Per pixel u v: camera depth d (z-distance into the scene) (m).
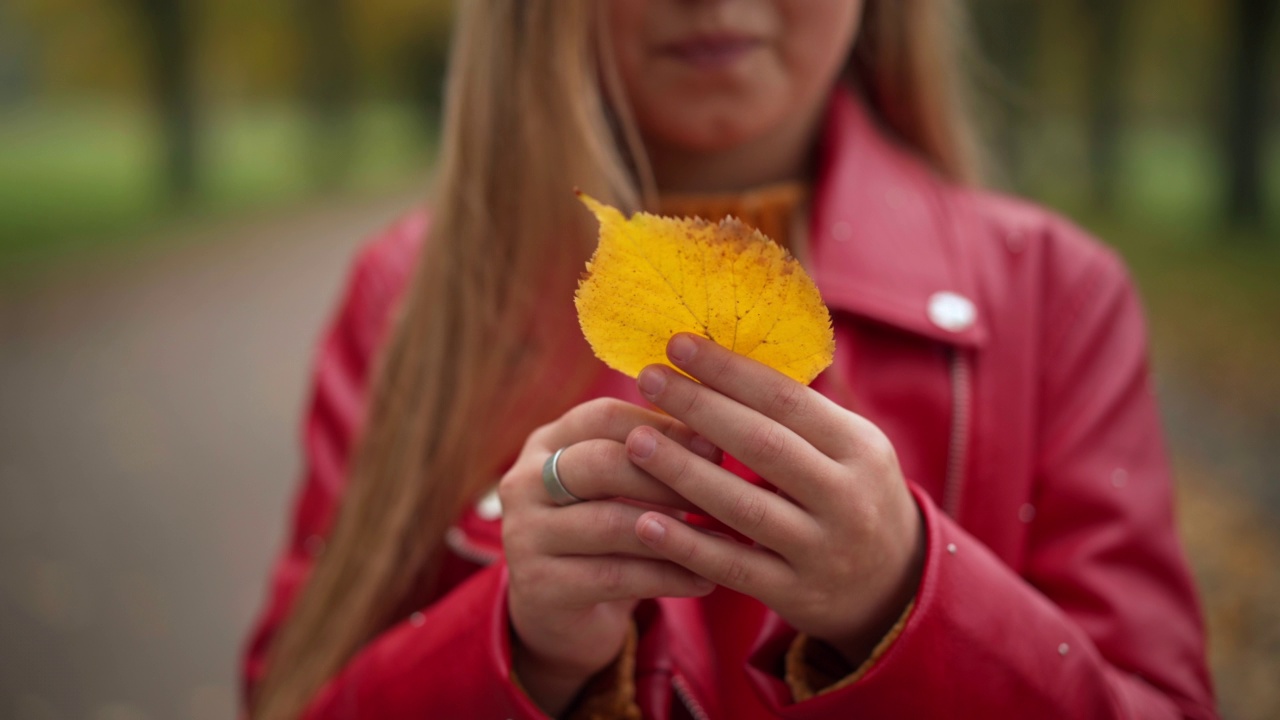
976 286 0.54
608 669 0.44
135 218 7.36
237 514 2.04
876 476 0.36
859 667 0.41
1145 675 0.48
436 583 0.53
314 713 0.48
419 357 0.54
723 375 0.33
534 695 0.44
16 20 8.77
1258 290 3.97
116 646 1.53
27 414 2.80
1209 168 7.14
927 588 0.38
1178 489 2.01
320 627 0.53
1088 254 0.57
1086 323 0.54
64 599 1.68
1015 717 0.39
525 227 0.53
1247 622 1.40
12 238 6.15
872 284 0.53
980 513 0.50
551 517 0.38
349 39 10.71
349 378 0.62
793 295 0.33
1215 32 6.11
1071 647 0.41
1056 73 7.03
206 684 1.43
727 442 0.34
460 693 0.43
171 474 2.29
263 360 3.44
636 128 0.56
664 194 0.59
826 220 0.55
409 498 0.53
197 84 8.29
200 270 5.56
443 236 0.55
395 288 0.62
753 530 0.35
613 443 0.37
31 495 2.16
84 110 16.88
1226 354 3.17
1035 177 7.25
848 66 0.63
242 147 12.65
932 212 0.56
